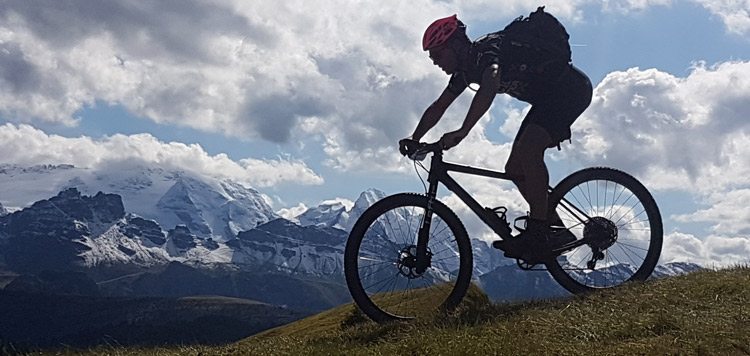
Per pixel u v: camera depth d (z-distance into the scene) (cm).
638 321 289
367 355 279
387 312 353
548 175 358
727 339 263
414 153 354
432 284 357
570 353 258
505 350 261
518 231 362
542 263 367
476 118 338
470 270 357
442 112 366
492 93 335
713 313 302
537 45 345
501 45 344
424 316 336
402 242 356
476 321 311
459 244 358
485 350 263
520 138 360
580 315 308
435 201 358
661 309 306
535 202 358
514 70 345
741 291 335
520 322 303
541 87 352
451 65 354
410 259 353
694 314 299
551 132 355
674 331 278
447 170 360
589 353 257
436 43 350
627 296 338
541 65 346
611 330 286
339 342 317
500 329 292
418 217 358
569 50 357
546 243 359
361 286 352
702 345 257
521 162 357
